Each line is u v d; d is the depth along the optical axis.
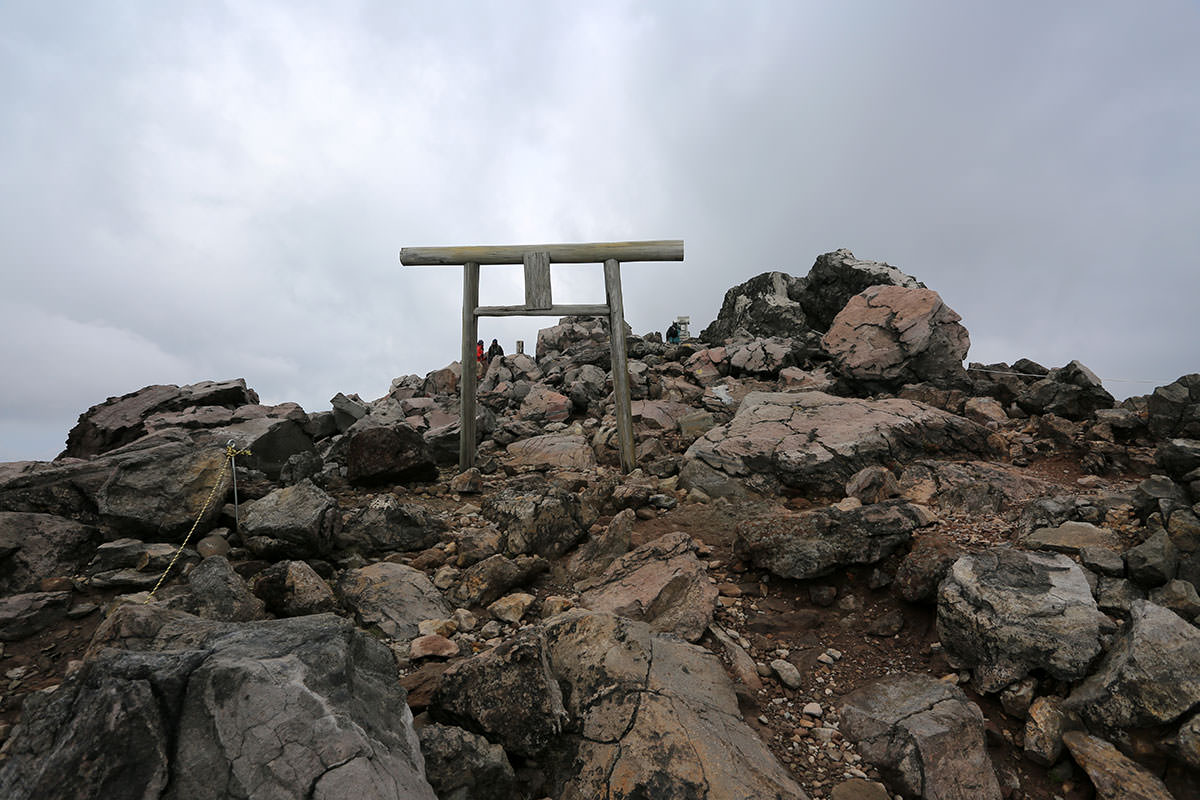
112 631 3.15
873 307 11.82
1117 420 8.46
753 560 5.39
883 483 6.56
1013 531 5.59
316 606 4.43
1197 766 3.21
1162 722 3.34
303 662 2.66
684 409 11.28
